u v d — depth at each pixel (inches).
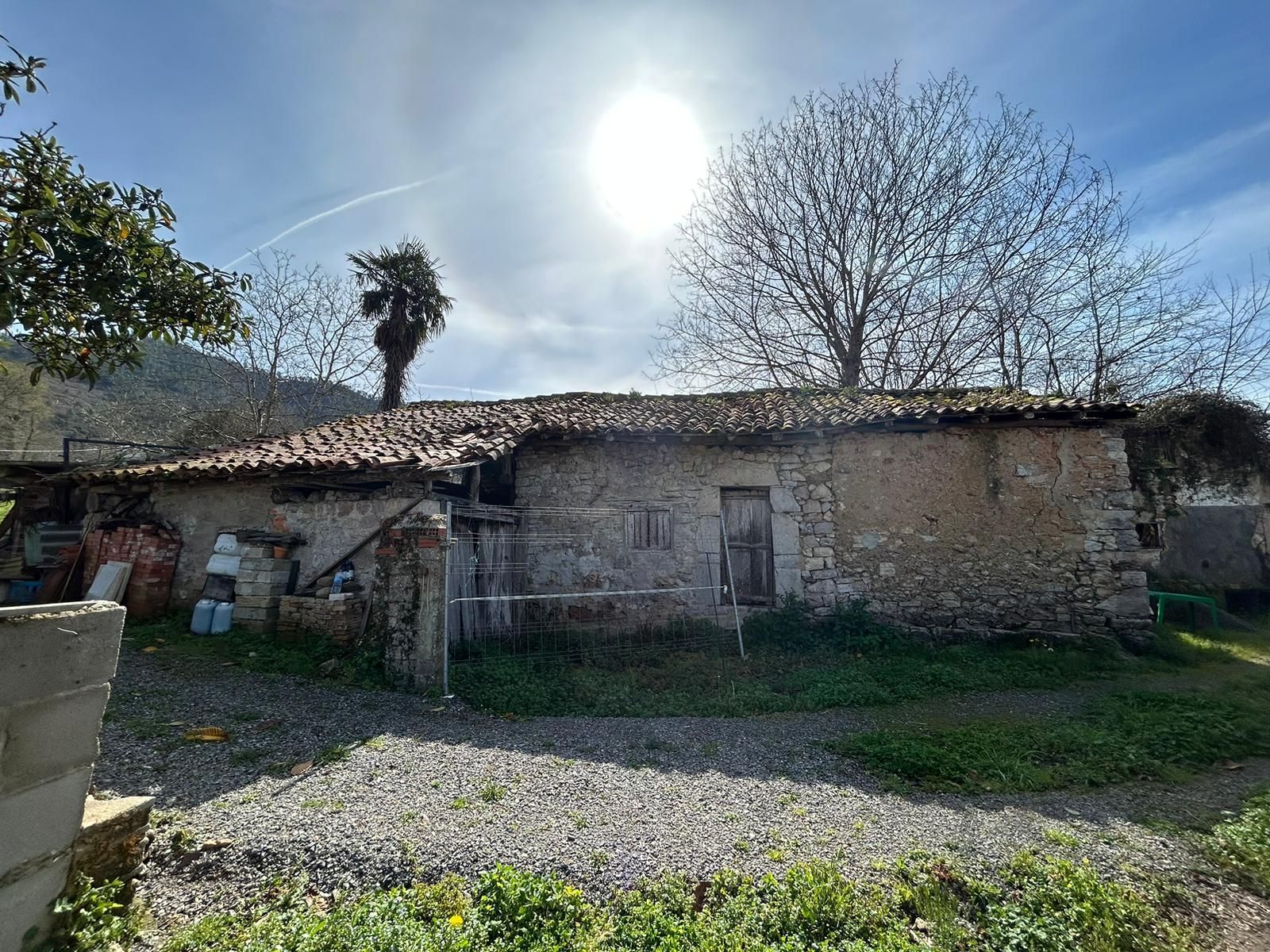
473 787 135.7
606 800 132.0
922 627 303.0
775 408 355.9
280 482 286.2
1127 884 107.7
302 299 700.0
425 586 217.5
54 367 123.6
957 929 93.8
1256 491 440.1
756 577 327.0
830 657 277.6
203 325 131.9
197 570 300.8
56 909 75.5
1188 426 449.4
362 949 81.0
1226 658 289.4
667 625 311.9
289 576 277.3
